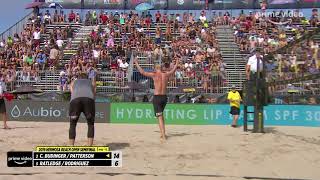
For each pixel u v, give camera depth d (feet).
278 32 86.74
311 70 37.63
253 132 41.09
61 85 66.74
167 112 56.49
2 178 20.47
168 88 63.41
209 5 98.73
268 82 40.75
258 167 23.48
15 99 59.62
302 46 38.14
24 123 53.57
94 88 27.68
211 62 72.02
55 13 96.48
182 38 86.38
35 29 90.38
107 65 73.56
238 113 50.06
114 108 57.47
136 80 66.13
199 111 56.49
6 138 33.37
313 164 24.49
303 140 34.73
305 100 57.00
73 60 75.51
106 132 39.55
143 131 41.06
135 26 91.25
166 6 99.60
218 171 22.36
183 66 70.18
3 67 72.33
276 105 55.57
